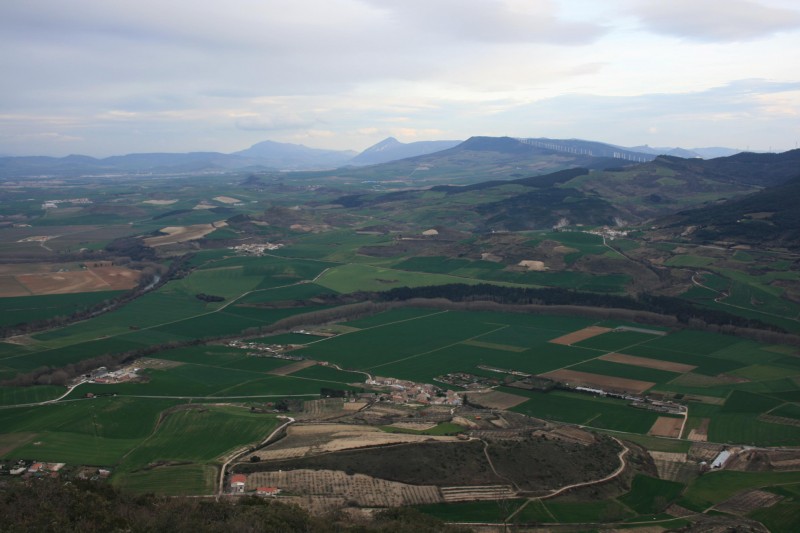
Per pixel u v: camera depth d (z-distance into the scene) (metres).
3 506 87.19
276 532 88.50
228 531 87.56
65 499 91.56
